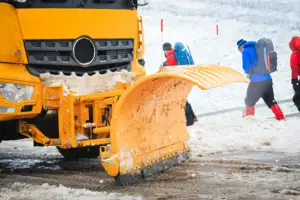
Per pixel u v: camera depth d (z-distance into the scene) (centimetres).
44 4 1430
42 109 1412
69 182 1383
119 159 1261
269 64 2345
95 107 1371
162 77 1223
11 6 1391
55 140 1387
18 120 1438
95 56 1492
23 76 1388
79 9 1471
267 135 2003
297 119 2380
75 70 1473
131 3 1588
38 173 1518
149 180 1341
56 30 1440
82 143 1354
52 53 1439
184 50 2303
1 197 1209
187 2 5694
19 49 1392
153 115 1385
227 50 4044
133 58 1595
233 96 3088
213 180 1331
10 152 1905
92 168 1580
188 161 1575
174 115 1518
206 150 1784
